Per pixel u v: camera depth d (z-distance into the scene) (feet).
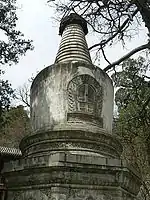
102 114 51.65
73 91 50.93
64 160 43.04
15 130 130.21
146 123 78.23
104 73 54.03
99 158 44.55
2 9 51.37
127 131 86.48
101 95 52.16
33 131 51.98
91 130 48.78
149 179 82.07
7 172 47.37
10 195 47.03
